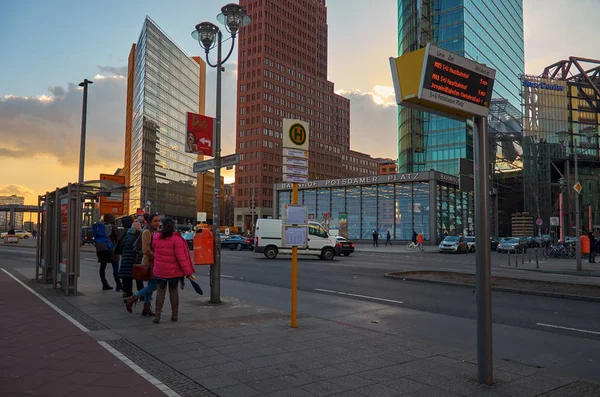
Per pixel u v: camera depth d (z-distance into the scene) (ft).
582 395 14.84
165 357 18.35
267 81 416.26
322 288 44.21
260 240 85.25
